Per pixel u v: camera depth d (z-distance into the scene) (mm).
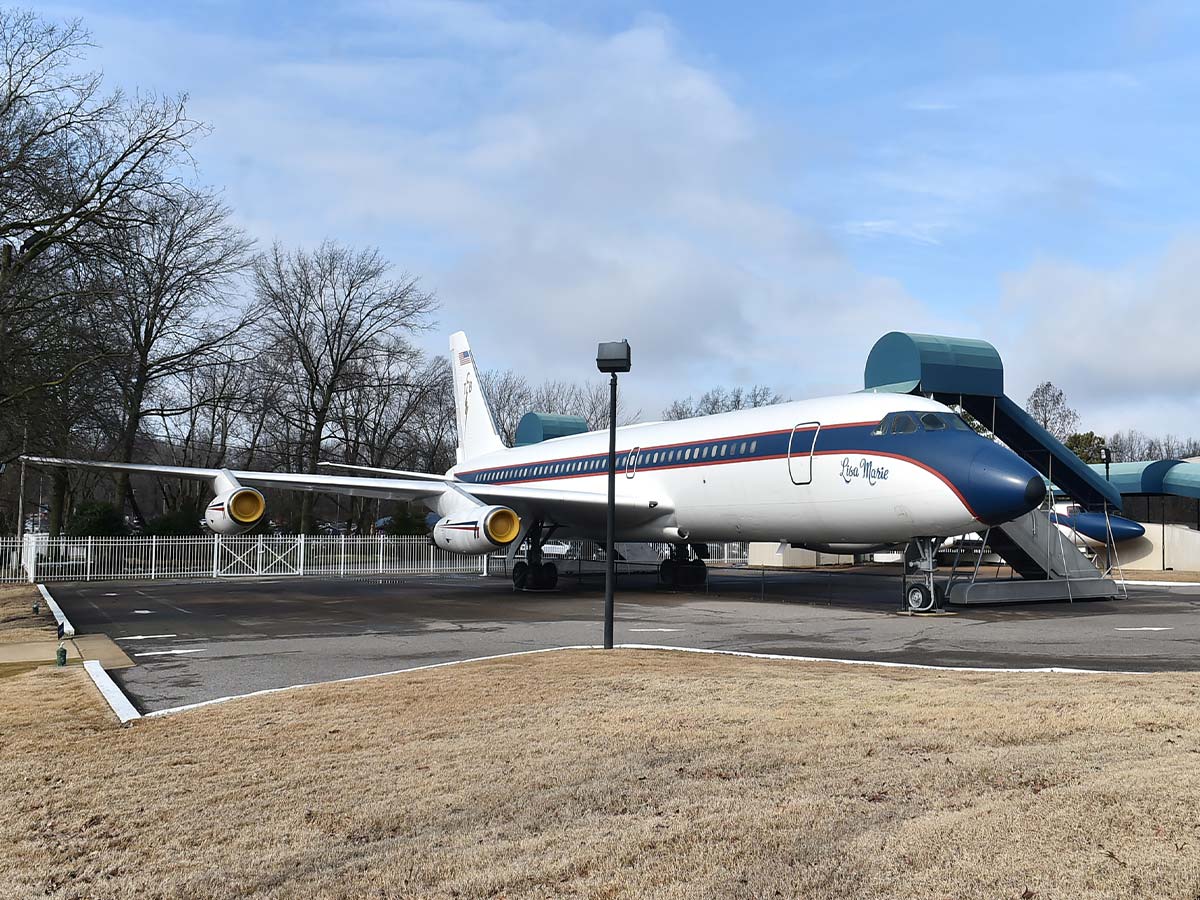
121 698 9266
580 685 9375
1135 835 4750
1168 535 34906
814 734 7156
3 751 7117
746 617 17672
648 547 40312
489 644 13633
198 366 37406
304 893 4418
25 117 20172
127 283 22141
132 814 5605
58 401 19578
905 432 18016
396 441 62719
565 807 5551
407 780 6168
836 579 30859
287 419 50375
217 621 17703
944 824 4996
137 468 21172
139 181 21922
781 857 4645
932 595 18453
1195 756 6211
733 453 21375
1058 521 34219
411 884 4484
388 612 19328
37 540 32938
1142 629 15102
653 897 4227
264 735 7484
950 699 8375
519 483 30250
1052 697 8359
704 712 7992
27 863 4875
